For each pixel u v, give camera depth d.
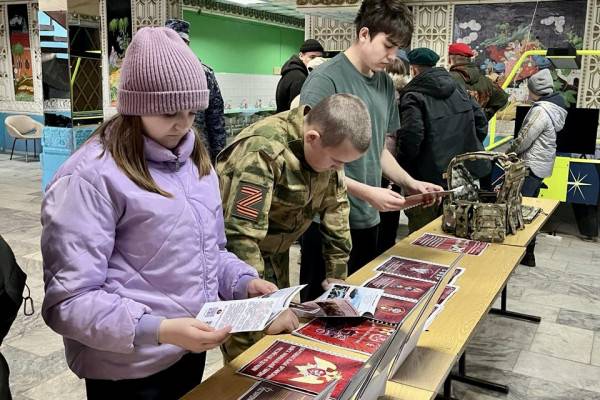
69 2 5.12
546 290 4.16
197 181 1.37
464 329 1.68
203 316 1.26
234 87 12.96
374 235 2.60
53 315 1.18
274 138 1.66
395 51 2.25
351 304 1.73
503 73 7.36
